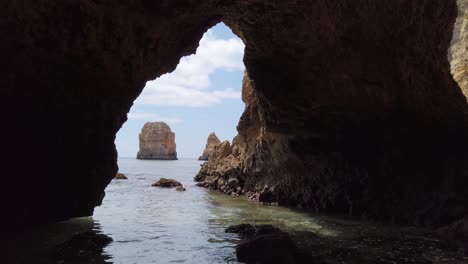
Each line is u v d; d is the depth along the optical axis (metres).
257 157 25.00
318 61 14.72
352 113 16.31
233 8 13.30
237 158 29.42
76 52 11.34
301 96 16.05
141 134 123.00
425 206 15.20
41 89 11.54
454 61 27.41
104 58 11.98
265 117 18.64
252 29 14.21
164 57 14.40
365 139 17.53
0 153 11.34
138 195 26.16
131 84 13.54
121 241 11.80
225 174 29.20
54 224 13.67
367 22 13.81
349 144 18.12
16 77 10.88
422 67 14.95
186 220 16.03
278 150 22.16
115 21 11.40
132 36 12.19
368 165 17.81
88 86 12.37
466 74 25.61
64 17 10.56
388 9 13.71
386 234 13.34
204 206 20.73
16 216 12.19
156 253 10.47
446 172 14.95
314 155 19.81
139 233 13.11
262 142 23.69
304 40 13.85
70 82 11.95
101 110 13.09
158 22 12.37
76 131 12.79
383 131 16.62
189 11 12.59
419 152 15.94
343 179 18.89
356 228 14.52
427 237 12.81
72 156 12.98
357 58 14.69
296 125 17.89
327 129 17.64
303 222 15.88
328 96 15.64
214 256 10.23
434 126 15.57
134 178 44.38
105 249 10.75
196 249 10.97
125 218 16.23
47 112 12.00
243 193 26.84
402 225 15.26
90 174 13.66
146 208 19.59
